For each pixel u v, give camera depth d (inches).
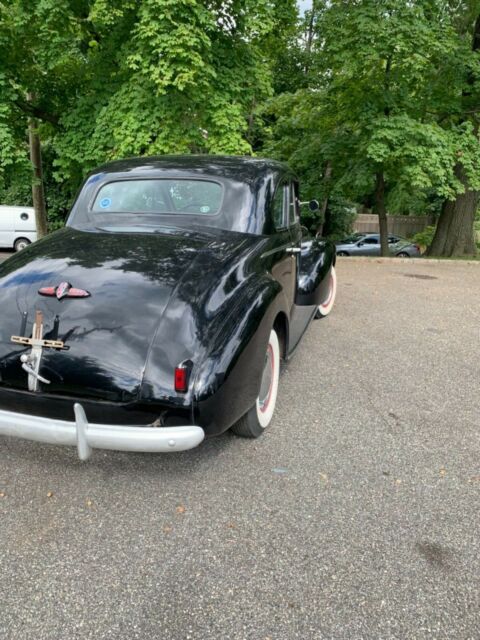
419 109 480.1
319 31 508.4
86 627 66.1
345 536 84.7
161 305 87.4
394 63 448.5
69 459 107.4
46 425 86.0
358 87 472.1
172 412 83.3
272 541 83.1
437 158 428.1
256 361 96.0
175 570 76.5
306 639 64.7
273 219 127.6
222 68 385.7
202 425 84.9
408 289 329.7
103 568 76.6
